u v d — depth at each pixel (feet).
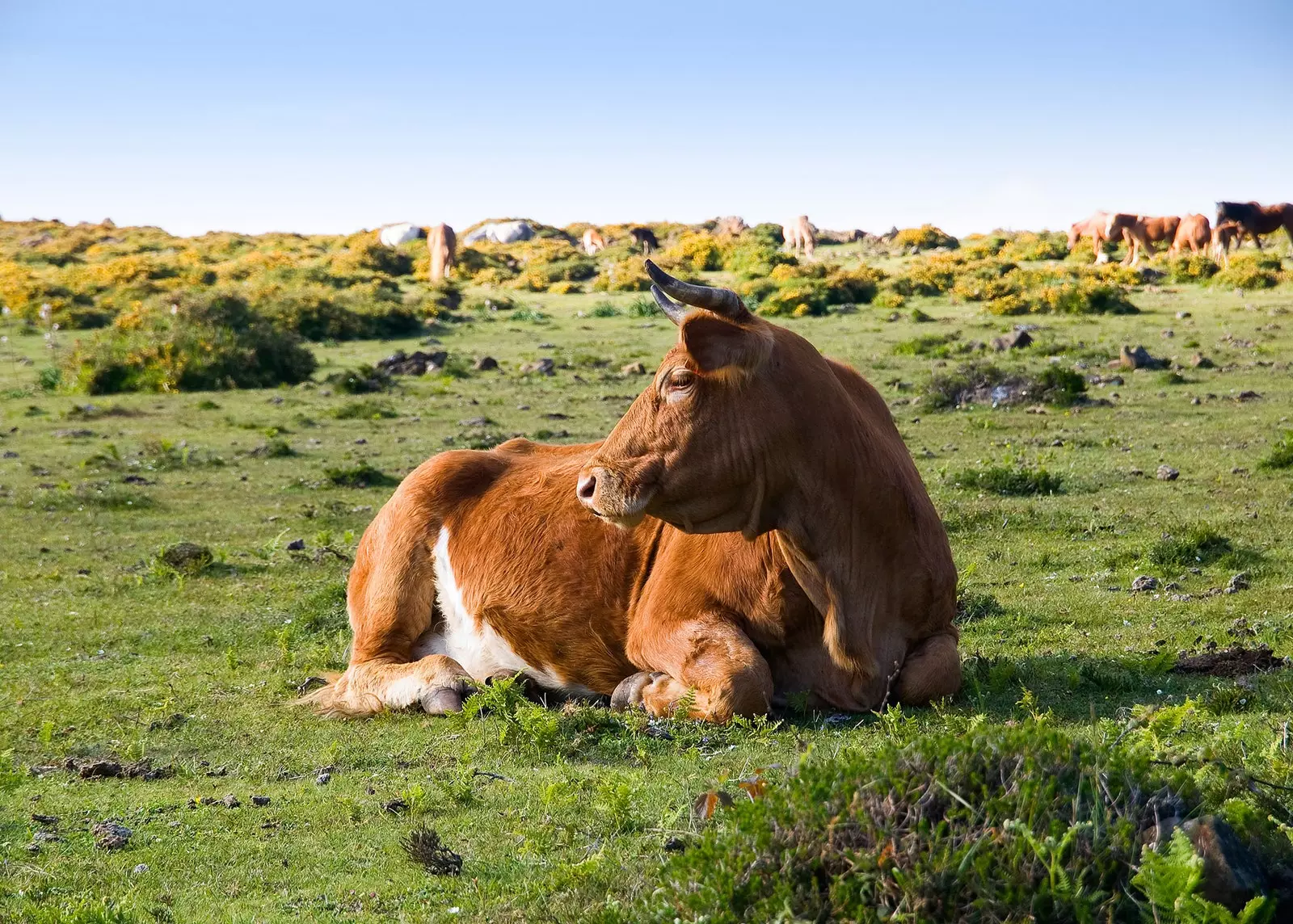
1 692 30.53
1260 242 232.32
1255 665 26.27
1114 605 33.65
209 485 63.77
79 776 23.49
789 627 24.41
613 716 24.99
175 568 44.52
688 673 24.38
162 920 16.60
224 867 18.53
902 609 24.35
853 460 23.47
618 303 171.53
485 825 19.69
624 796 19.16
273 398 99.55
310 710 28.09
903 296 159.33
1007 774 14.39
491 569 27.68
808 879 13.62
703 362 22.31
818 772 14.74
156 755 25.05
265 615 38.65
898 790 14.12
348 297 149.79
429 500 29.04
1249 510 45.34
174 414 92.12
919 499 24.80
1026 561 39.86
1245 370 89.04
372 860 18.56
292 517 55.47
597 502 23.47
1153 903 12.76
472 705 25.67
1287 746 19.69
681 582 25.08
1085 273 172.04
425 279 221.87
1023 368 90.74
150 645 35.47
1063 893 12.91
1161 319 124.67
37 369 118.01
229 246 283.18
